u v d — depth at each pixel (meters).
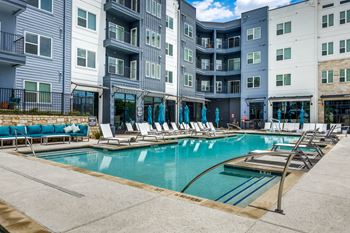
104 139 13.48
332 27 25.94
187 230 3.04
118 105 20.81
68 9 17.88
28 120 12.84
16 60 13.95
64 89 17.41
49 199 4.14
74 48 18.25
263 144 15.84
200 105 32.56
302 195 4.50
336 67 25.56
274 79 29.31
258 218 3.43
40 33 16.25
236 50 32.78
